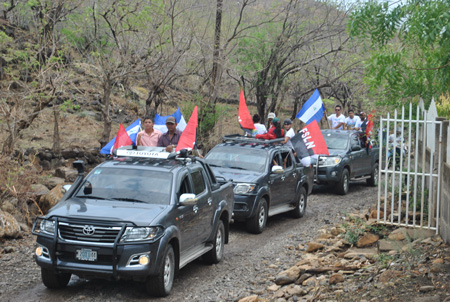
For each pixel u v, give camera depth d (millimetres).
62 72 16312
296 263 9492
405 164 14500
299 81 26203
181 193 8555
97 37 17812
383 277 7430
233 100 27094
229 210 10453
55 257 7340
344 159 18031
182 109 20078
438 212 9680
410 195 11492
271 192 12734
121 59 17062
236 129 24125
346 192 18469
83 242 7270
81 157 17312
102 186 8375
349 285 7645
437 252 8469
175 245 8062
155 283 7520
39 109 14508
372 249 9836
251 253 10609
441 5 8539
